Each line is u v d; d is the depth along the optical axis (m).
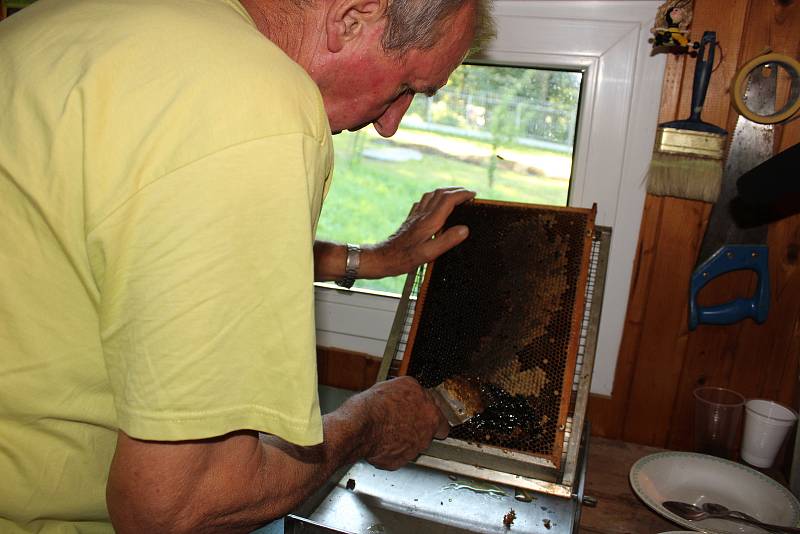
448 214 1.01
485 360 0.92
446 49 0.62
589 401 1.18
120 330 0.47
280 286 0.48
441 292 0.99
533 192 1.22
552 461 0.83
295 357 0.50
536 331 0.92
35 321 0.51
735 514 0.87
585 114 1.11
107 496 0.51
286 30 0.58
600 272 0.94
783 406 1.06
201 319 0.46
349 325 1.28
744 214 1.05
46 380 0.52
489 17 0.70
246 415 0.50
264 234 0.47
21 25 0.54
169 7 0.51
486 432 0.87
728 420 1.05
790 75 0.99
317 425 0.51
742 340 1.10
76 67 0.48
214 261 0.46
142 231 0.45
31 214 0.49
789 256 1.05
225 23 0.51
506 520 0.83
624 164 1.10
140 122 0.46
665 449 1.15
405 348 0.99
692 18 1.02
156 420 0.46
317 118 0.51
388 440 0.76
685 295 1.10
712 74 1.03
